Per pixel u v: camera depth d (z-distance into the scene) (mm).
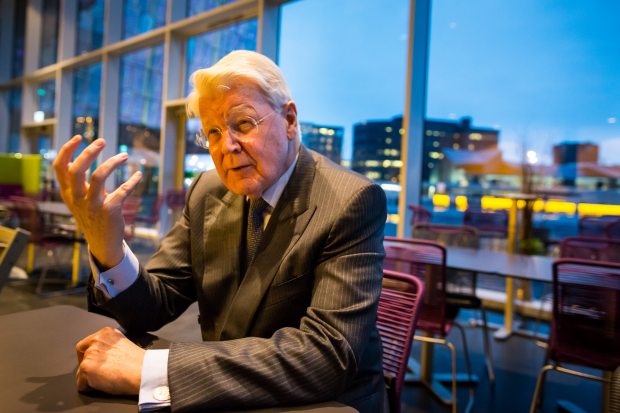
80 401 612
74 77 8469
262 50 4969
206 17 5719
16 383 663
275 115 773
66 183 696
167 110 6359
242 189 768
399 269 2145
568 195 3365
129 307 848
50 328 917
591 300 1653
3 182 7594
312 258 779
